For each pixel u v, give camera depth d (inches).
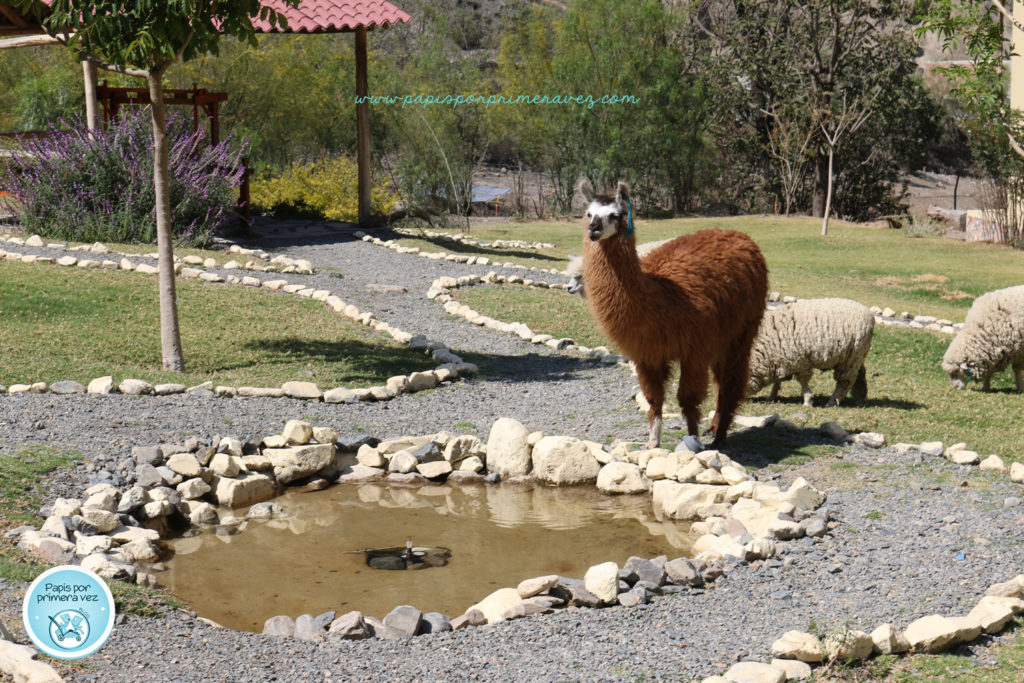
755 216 1375.5
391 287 615.2
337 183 1091.9
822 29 1417.3
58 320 443.8
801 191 1534.2
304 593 221.5
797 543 234.5
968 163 2016.5
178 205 695.1
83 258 590.9
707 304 291.4
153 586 220.4
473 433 344.8
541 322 534.0
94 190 686.5
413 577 231.8
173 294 393.4
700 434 335.9
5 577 195.3
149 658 171.3
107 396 344.2
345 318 522.3
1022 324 389.1
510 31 1624.0
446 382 411.8
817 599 203.5
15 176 713.0
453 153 1331.2
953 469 286.4
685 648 181.2
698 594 210.1
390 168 1378.0
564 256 864.3
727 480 281.7
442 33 1483.8
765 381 376.8
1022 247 1035.3
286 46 1311.5
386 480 313.3
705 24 1701.5
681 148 1453.0
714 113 1521.9
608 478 301.1
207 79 1196.5
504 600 205.6
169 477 283.7
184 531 266.5
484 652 181.2
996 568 215.0
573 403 387.2
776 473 289.1
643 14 1389.0
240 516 279.0
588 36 1418.6
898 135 1487.5
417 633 192.9
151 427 317.4
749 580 215.9
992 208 1096.8
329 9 821.9
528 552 249.9
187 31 362.6
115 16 338.3
